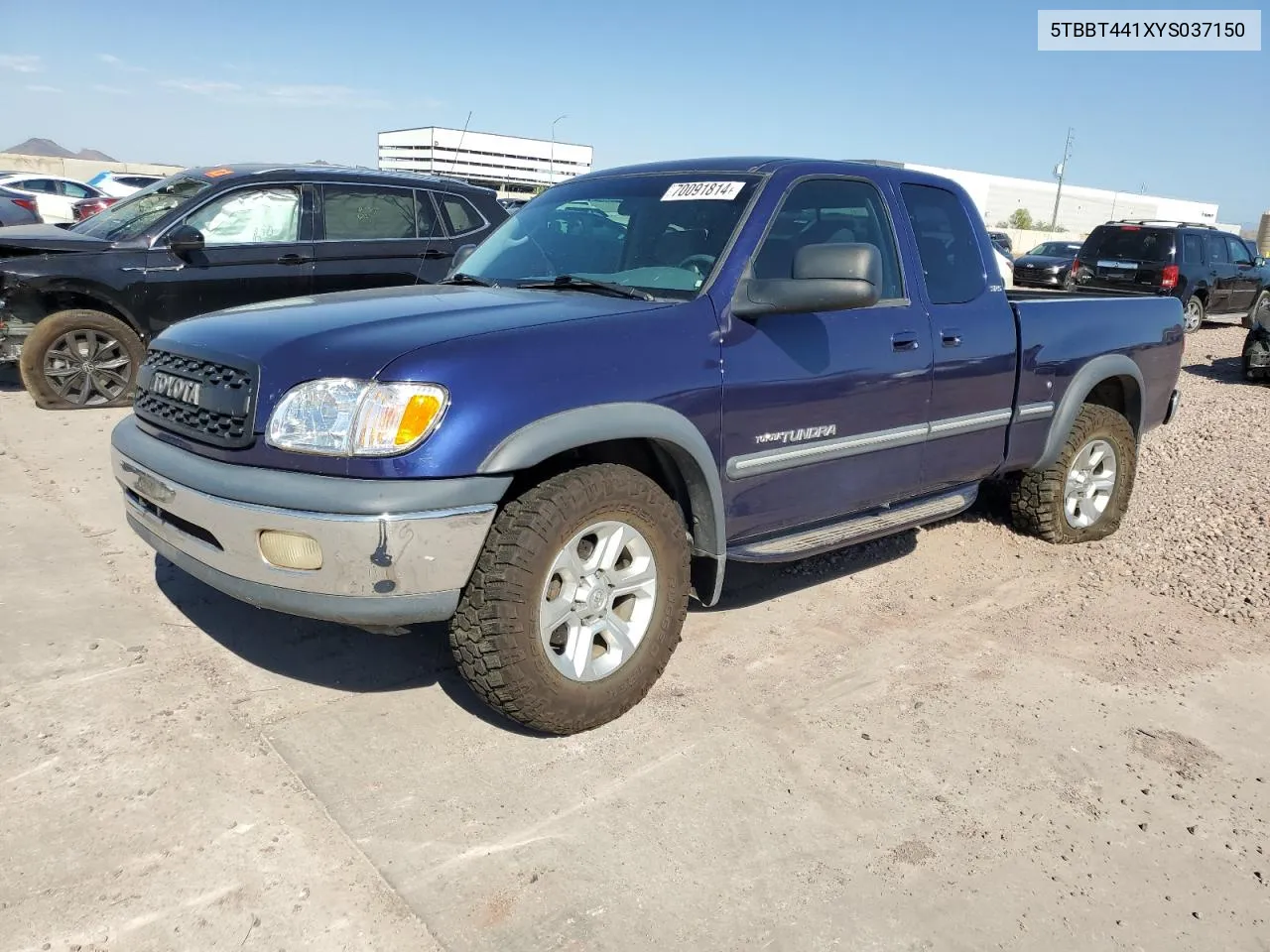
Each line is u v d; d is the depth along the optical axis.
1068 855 2.63
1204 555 5.07
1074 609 4.33
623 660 3.13
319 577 2.65
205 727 3.01
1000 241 25.31
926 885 2.48
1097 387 5.44
